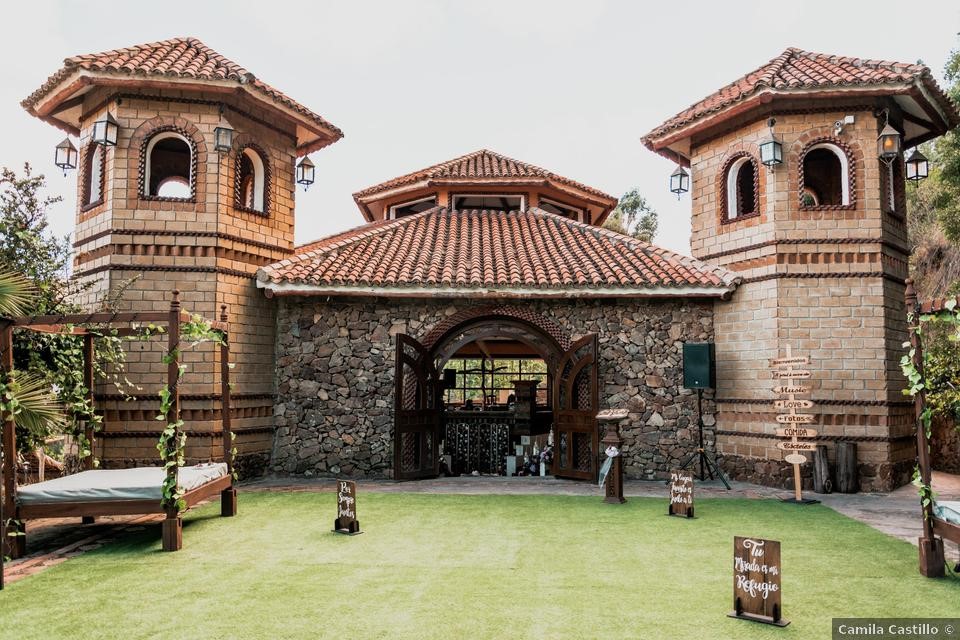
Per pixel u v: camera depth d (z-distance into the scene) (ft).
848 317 37.86
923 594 18.93
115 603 18.24
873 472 36.76
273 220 42.04
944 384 37.09
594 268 42.68
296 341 41.86
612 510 31.30
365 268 42.04
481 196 54.95
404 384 41.34
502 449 44.70
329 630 16.20
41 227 34.86
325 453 41.29
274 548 24.25
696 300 41.60
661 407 41.24
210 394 37.27
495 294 40.42
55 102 38.52
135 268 37.42
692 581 20.16
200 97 38.40
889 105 38.70
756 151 39.91
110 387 36.81
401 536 26.11
